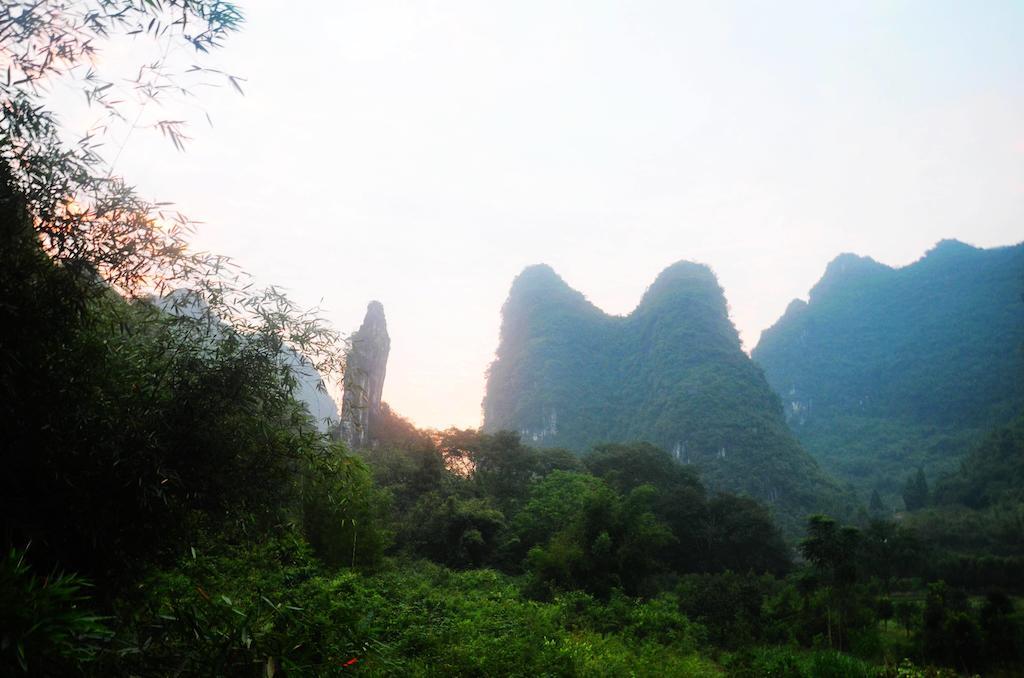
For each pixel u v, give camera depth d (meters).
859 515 77.94
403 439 45.69
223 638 3.21
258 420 3.94
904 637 19.75
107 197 3.28
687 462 98.00
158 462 3.32
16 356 2.94
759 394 108.19
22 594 2.19
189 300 3.74
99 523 3.18
